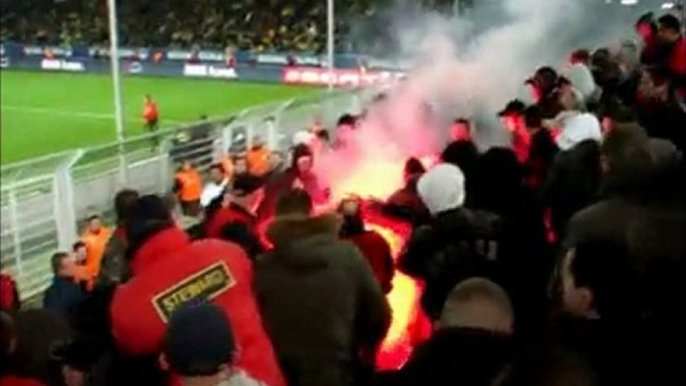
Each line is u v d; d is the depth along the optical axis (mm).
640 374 2859
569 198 4797
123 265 4801
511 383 2613
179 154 12852
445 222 4012
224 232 4734
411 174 5762
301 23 33344
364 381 3803
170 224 3469
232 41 34688
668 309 3111
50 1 37500
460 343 2803
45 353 3643
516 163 4797
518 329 3531
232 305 3385
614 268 2904
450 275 3842
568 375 2549
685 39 8594
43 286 10531
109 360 3521
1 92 34281
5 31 37938
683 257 3473
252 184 6691
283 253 3656
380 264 4473
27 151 26844
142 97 32781
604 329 2867
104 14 36750
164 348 2785
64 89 34656
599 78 8969
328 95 15469
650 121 6062
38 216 11188
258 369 3322
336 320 3619
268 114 14406
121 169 11875
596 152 4871
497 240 3988
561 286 3016
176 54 35312
